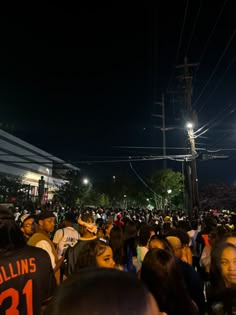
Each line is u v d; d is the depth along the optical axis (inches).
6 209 104.4
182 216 804.0
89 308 32.8
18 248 99.9
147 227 237.1
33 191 2982.3
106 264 147.9
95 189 2987.2
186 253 227.6
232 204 2031.3
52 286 102.9
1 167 2517.2
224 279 118.1
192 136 884.0
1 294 90.8
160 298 117.9
